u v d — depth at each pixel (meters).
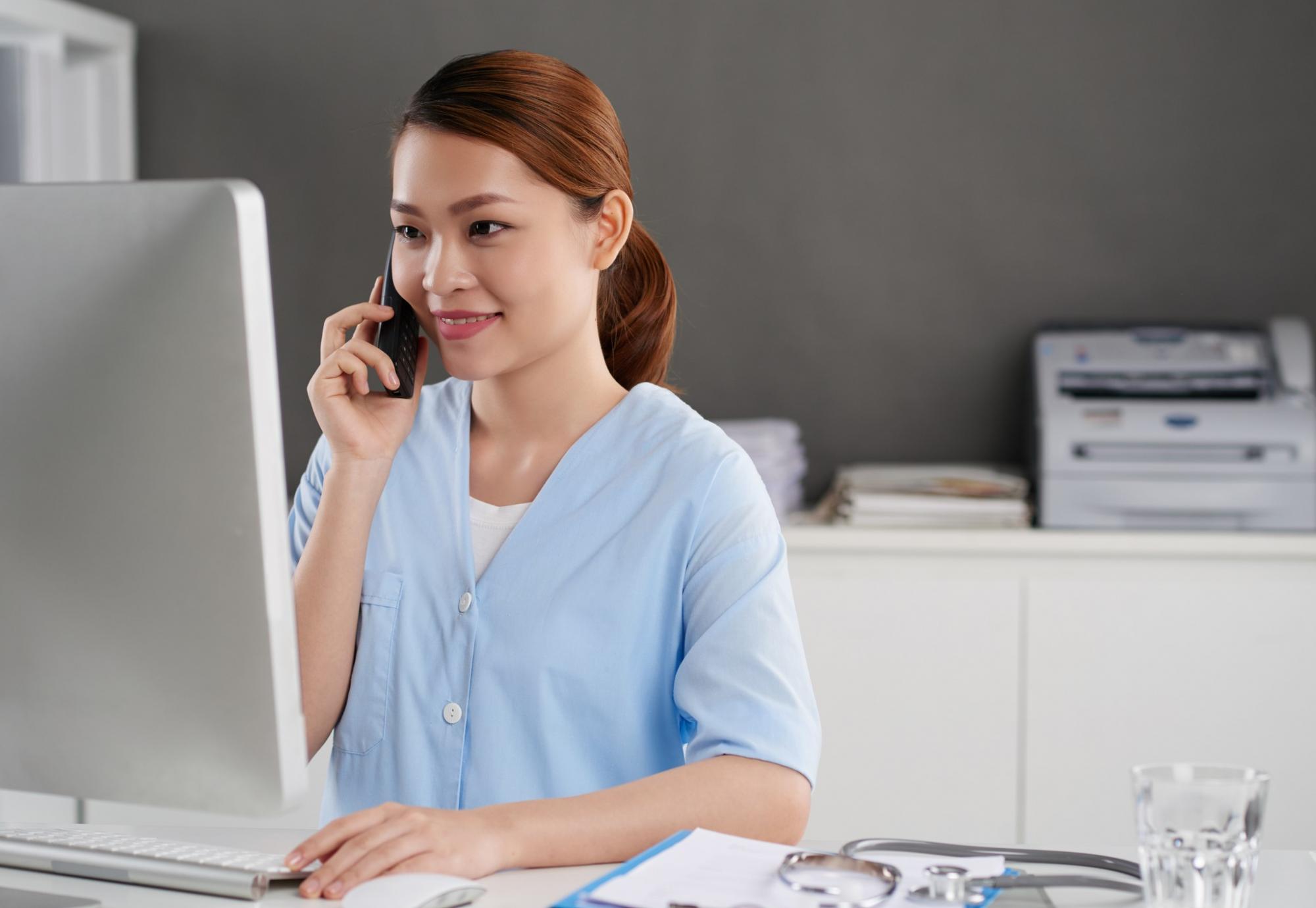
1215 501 2.26
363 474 1.21
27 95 2.49
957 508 2.32
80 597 0.82
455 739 1.16
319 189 2.79
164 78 2.81
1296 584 2.22
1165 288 2.64
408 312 1.25
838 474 2.56
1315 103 2.60
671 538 1.17
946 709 2.29
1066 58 2.64
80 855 0.91
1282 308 2.62
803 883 0.80
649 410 1.24
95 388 0.80
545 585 1.17
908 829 2.29
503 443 1.26
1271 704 2.23
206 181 0.77
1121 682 2.26
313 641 1.19
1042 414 2.32
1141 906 0.83
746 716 1.05
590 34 2.72
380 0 2.76
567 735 1.15
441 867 0.87
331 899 0.84
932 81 2.66
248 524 0.78
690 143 2.71
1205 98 2.62
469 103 1.14
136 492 0.80
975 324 2.68
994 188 2.66
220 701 0.81
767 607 1.12
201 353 0.78
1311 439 2.25
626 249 1.39
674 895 0.79
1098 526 2.30
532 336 1.17
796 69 2.69
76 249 0.79
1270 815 2.23
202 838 1.02
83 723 0.84
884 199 2.68
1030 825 2.27
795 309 2.71
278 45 2.79
